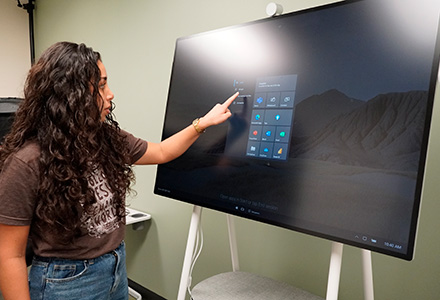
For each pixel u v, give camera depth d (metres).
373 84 0.93
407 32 0.88
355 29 0.97
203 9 1.97
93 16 2.73
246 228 1.82
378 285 1.42
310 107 1.04
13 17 3.34
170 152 1.30
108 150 1.13
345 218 0.94
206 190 1.28
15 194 0.90
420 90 0.85
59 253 1.03
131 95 2.47
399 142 0.87
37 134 0.96
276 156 1.10
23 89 1.02
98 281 1.10
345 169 0.96
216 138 1.28
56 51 0.99
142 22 2.34
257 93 1.17
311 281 1.59
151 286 2.40
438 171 1.24
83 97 0.98
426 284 1.29
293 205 1.05
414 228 0.83
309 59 1.06
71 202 0.96
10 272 0.93
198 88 1.37
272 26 1.16
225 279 1.32
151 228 2.37
